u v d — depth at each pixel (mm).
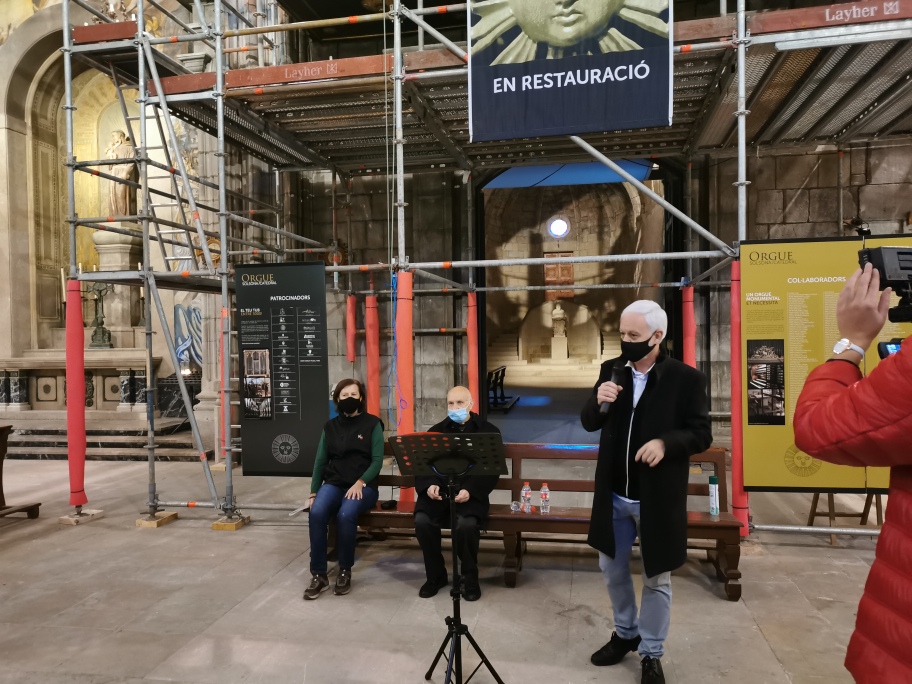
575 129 4652
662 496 2736
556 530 4055
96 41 5652
